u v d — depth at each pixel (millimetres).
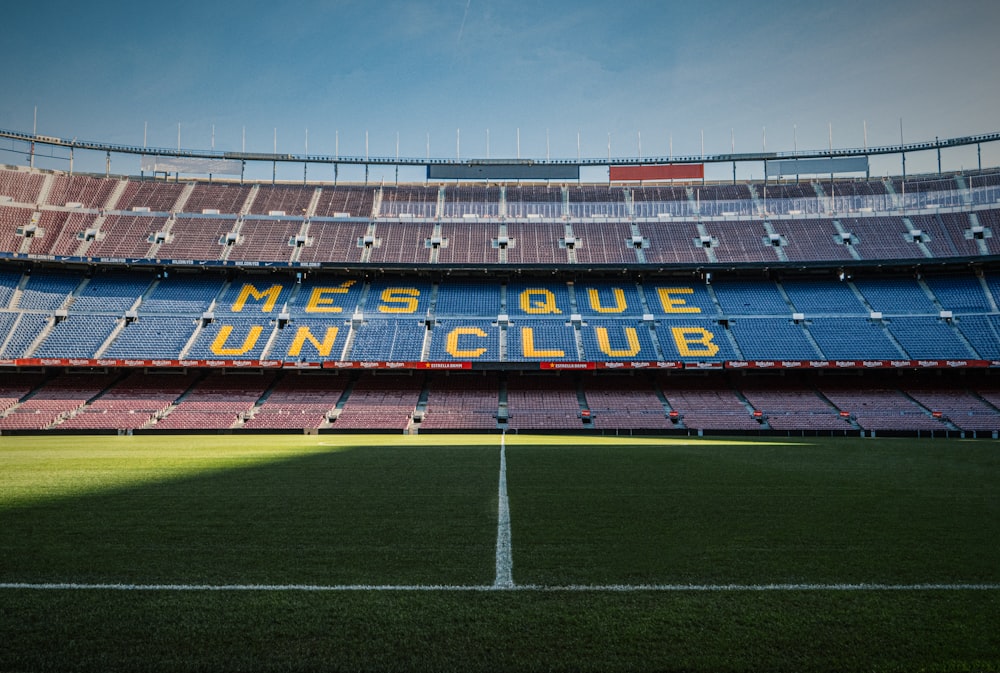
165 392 52469
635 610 7820
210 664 6359
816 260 61281
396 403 52188
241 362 52375
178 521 12711
